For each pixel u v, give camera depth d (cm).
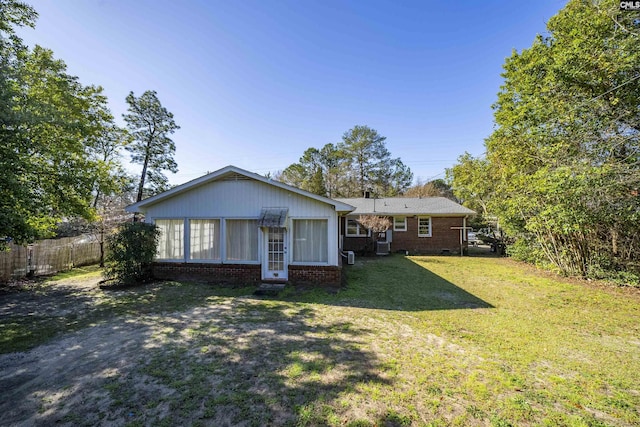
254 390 336
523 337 501
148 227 923
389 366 396
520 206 1146
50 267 1149
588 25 888
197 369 387
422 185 3859
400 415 291
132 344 470
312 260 902
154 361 411
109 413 296
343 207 866
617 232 895
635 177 747
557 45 1073
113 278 917
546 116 980
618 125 841
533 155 1150
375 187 3656
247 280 927
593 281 937
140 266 930
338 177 3703
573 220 856
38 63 1042
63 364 404
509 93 1375
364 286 889
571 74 872
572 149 922
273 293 795
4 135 644
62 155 901
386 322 576
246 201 940
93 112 1328
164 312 642
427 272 1127
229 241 949
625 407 308
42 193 842
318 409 301
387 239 1811
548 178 884
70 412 297
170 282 937
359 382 354
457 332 523
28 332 526
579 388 345
